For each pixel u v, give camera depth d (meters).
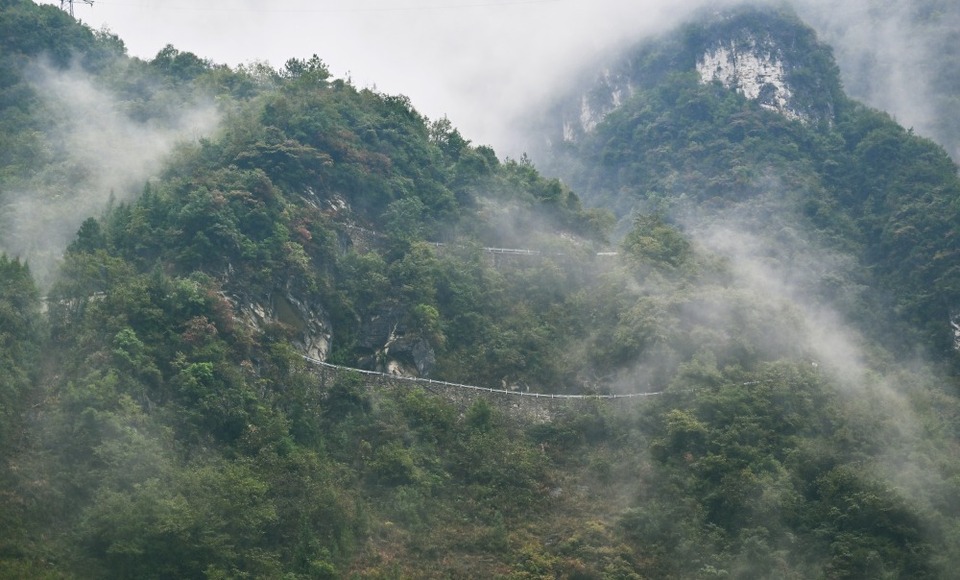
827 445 104.50
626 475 103.38
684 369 109.75
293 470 94.25
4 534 81.38
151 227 109.38
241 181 114.94
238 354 101.00
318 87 138.12
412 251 119.31
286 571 87.56
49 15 160.62
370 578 89.69
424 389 109.56
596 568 94.50
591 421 108.69
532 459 104.88
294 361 103.81
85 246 105.69
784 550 95.50
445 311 116.88
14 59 152.00
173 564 83.94
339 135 127.69
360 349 112.00
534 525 98.88
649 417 107.56
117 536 82.81
